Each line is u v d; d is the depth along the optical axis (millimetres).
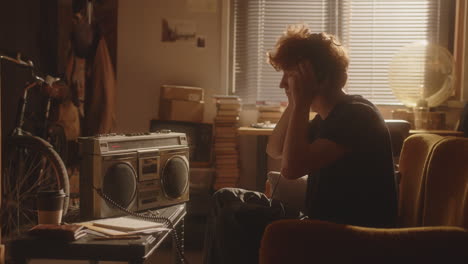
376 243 1374
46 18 4539
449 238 1374
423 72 4340
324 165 1730
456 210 1646
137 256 1629
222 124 4391
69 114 4512
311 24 4809
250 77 4836
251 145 4688
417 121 4332
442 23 4766
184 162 2354
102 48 4598
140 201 2168
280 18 4805
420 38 4781
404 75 4359
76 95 4559
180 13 4660
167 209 2248
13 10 4020
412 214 2082
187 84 4688
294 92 1788
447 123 4625
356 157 1735
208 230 2174
